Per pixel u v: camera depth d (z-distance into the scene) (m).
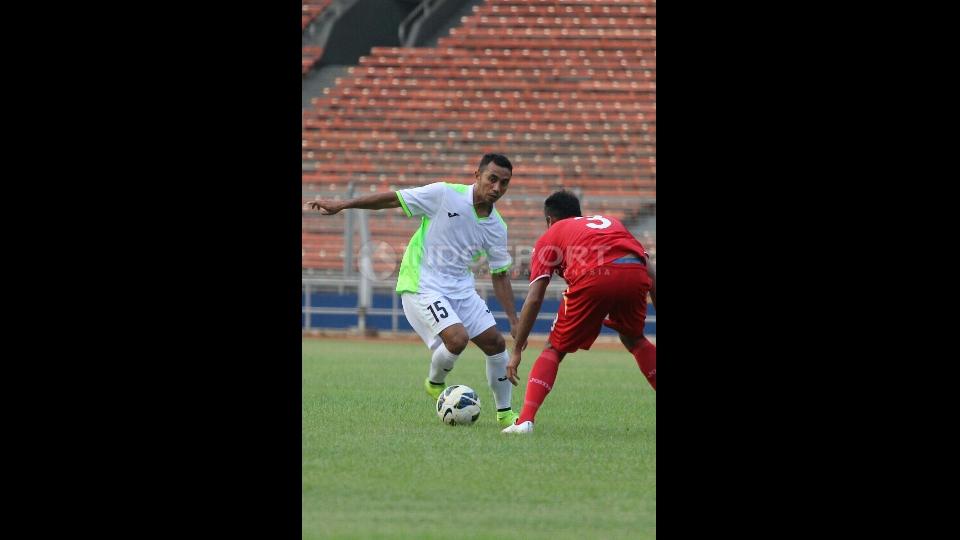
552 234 29.89
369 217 84.88
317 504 21.05
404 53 111.75
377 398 38.81
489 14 116.62
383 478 23.30
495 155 32.75
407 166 101.12
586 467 24.67
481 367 56.97
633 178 99.50
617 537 18.95
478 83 108.75
